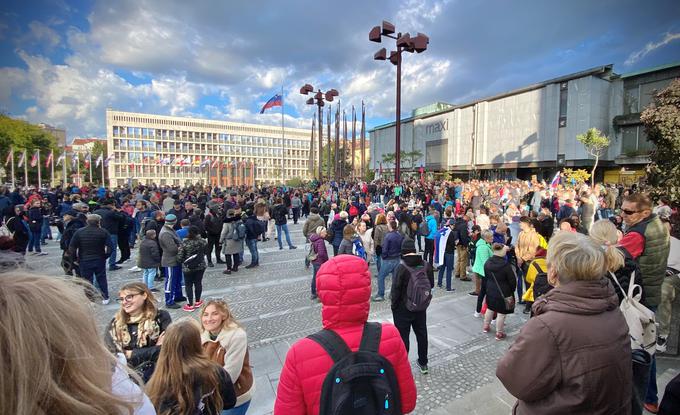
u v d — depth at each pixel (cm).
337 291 164
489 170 5097
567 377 151
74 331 77
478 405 361
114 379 97
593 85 3822
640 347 249
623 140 3806
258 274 912
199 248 665
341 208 1658
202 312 302
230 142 10862
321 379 153
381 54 2042
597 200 1440
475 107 5250
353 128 3772
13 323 68
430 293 429
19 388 66
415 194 2284
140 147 9438
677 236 474
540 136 4362
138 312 303
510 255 736
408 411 172
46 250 1191
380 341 165
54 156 6022
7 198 1291
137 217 1273
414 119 6594
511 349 170
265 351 498
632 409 206
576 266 165
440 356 482
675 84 1466
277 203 1234
